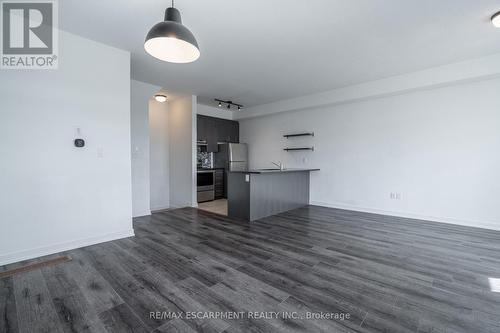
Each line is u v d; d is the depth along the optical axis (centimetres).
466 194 382
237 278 215
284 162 625
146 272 225
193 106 536
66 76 275
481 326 153
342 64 368
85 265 239
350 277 218
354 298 185
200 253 271
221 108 678
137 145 447
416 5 226
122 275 219
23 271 226
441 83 376
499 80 352
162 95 532
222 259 255
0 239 238
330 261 251
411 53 331
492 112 358
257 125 684
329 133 539
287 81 445
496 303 178
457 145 387
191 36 186
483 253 271
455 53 331
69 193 279
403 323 156
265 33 277
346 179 514
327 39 292
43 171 261
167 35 175
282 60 353
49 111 263
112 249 282
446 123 396
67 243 277
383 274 223
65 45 273
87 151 291
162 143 582
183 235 336
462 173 384
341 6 228
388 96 450
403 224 394
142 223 400
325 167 547
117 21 254
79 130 285
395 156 449
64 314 164
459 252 275
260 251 278
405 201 440
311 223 402
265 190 449
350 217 444
